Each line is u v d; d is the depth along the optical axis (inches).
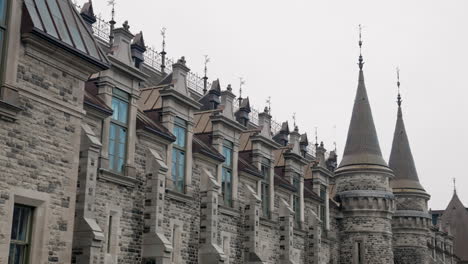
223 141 1241.4
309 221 1621.6
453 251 3262.8
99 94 918.4
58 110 699.4
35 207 666.2
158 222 970.7
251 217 1288.1
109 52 945.5
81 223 804.0
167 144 1039.6
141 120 994.7
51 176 682.8
